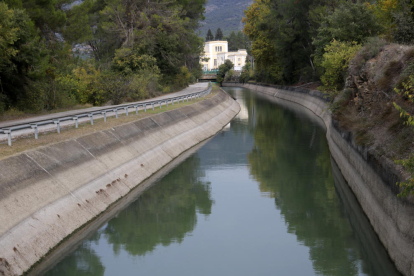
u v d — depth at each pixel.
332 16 40.16
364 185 16.36
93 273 12.59
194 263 13.38
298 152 29.12
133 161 22.45
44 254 12.90
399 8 29.98
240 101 70.12
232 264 13.27
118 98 41.62
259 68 94.25
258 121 45.16
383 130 16.39
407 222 10.75
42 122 19.62
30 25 28.97
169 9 58.88
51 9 33.28
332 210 18.03
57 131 21.52
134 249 14.42
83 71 41.00
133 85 44.81
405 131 13.64
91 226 15.83
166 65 59.47
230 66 138.88
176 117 33.22
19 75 29.66
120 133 23.44
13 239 12.05
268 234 15.66
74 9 36.56
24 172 14.48
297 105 60.53
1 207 12.47
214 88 71.19
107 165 19.81
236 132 38.28
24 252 12.16
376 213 14.10
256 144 32.25
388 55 22.14
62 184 15.90
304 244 14.71
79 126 23.89
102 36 57.81
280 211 18.06
